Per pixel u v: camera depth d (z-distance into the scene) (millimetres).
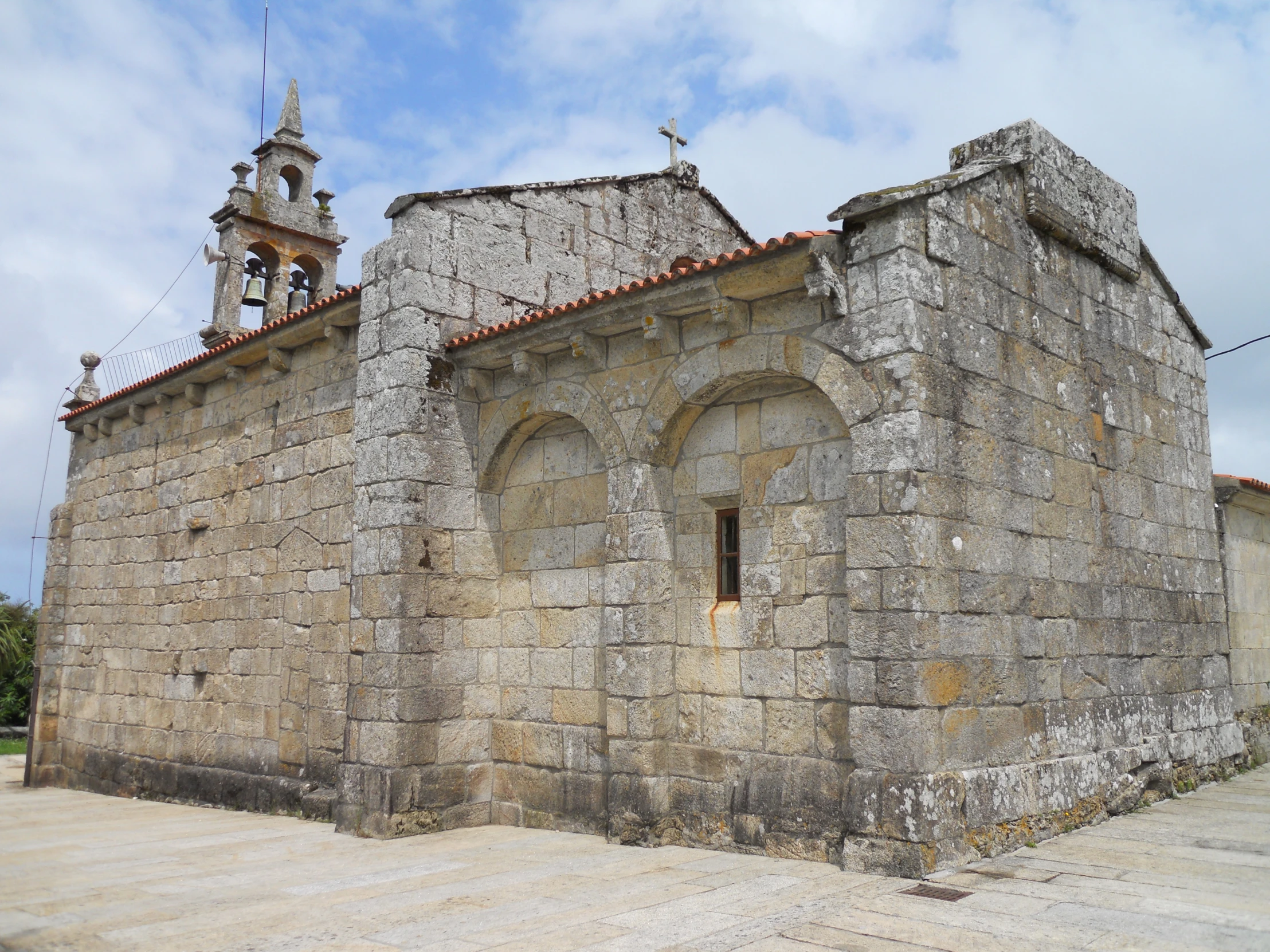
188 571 16125
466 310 12578
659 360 10547
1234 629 14344
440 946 6625
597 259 14391
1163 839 9266
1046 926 6613
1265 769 13875
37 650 19453
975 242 9672
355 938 6879
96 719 17922
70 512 19734
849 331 8984
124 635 17531
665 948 6422
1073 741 10070
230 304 18719
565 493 11797
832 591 9156
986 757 8797
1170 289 13375
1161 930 6469
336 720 12625
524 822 11477
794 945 6387
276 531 14266
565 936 6770
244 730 14430
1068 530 10477
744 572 9859
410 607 11453
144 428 17797
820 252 8875
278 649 13953
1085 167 11750
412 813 11133
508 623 12148
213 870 9398
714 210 16516
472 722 11836
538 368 11773
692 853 9500
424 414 11945
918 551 8328
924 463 8508
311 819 12562
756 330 9719
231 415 15625
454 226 12602
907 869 7910
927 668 8242
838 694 8961
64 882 8938
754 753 9516
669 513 10531
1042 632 9820
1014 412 9867
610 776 10281
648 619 10188
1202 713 12594
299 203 19609
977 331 9469
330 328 13383
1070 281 11258
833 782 8844
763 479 9852
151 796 16031
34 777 18719
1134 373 12305
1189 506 13117
